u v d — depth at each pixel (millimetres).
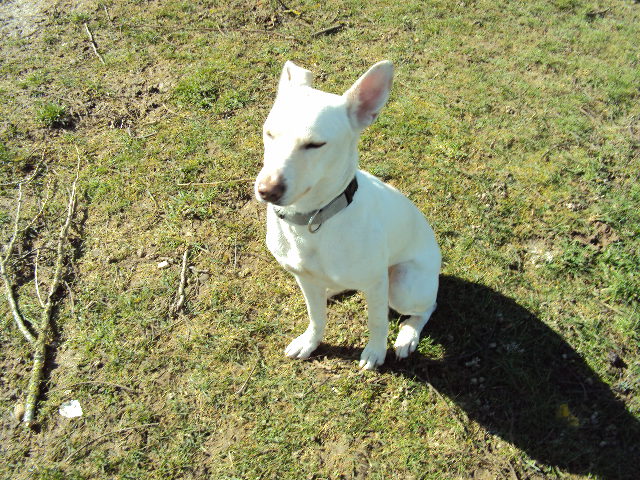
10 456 997
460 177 1518
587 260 1330
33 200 1442
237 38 2027
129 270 1291
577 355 1159
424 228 1114
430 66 1918
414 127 1656
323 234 881
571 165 1562
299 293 1259
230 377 1108
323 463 1002
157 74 1847
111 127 1649
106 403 1066
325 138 770
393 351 1169
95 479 976
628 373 1133
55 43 2002
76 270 1290
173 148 1575
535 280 1298
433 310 1214
